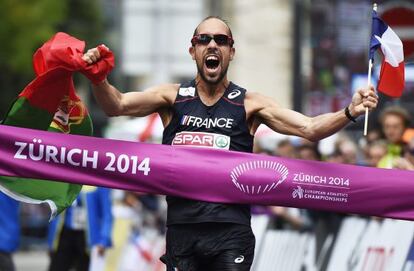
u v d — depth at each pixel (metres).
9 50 52.75
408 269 21.53
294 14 40.50
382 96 32.00
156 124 34.19
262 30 67.81
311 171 15.35
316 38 40.94
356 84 40.56
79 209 24.77
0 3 52.50
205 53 14.61
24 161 15.42
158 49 74.75
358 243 23.17
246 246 15.02
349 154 26.89
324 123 14.32
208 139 14.92
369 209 15.45
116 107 14.62
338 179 15.37
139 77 76.19
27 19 52.75
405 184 15.38
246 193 15.14
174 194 15.16
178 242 15.09
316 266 24.34
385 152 22.88
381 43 14.81
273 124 14.83
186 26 74.44
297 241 25.00
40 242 51.69
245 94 14.92
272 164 15.26
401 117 22.66
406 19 24.27
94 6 62.53
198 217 15.04
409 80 33.16
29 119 15.41
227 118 14.84
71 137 15.42
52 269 25.00
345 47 40.69
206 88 14.88
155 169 15.22
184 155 15.12
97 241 24.64
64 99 15.45
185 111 14.94
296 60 40.41
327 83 40.84
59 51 14.41
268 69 67.62
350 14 40.59
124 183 15.38
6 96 57.62
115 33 74.75
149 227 34.41
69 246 24.94
